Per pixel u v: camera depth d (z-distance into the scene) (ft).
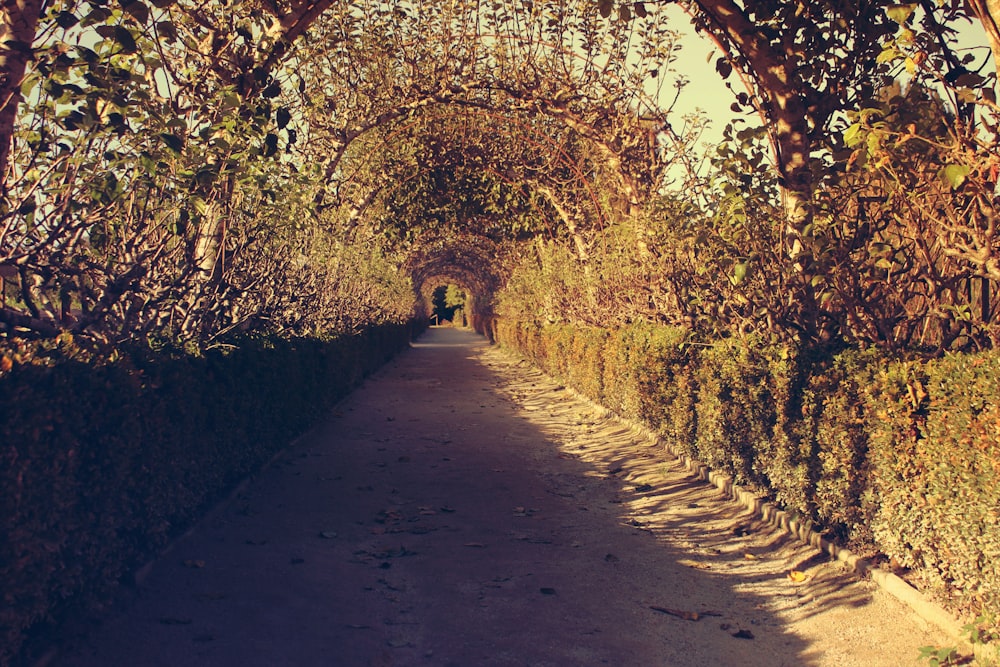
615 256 46.88
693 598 16.31
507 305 126.11
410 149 71.00
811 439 19.85
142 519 16.17
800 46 25.88
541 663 12.75
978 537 13.12
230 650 12.72
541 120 66.44
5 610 10.74
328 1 24.59
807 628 14.60
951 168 16.84
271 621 14.07
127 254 20.01
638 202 47.93
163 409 17.03
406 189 75.56
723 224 27.53
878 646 13.56
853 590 16.24
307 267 41.55
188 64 22.47
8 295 20.52
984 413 13.01
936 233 20.40
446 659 12.81
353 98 53.83
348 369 56.29
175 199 20.89
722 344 28.04
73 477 12.64
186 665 12.08
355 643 13.32
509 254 109.91
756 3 26.22
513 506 24.30
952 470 14.03
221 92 20.70
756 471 23.77
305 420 37.70
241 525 20.98
